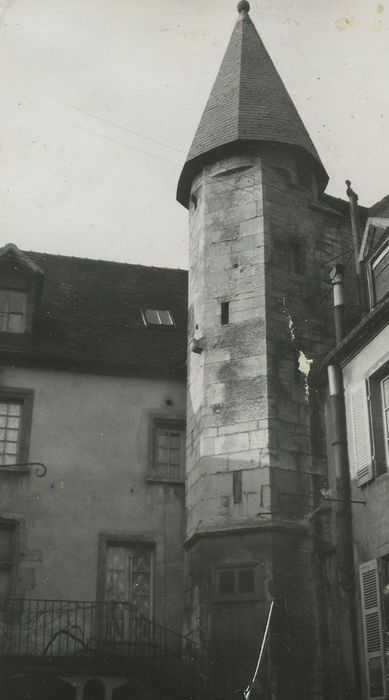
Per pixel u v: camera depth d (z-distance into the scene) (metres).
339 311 16.94
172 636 16.55
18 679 14.52
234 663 14.67
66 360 18.22
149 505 17.53
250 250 17.83
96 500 17.36
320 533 15.67
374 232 16.67
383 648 13.52
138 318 20.44
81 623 16.31
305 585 15.19
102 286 21.30
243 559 15.38
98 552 16.97
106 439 17.91
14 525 16.89
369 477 14.66
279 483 15.83
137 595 16.88
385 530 14.09
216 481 16.22
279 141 18.59
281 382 16.70
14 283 18.83
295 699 14.31
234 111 19.09
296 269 18.02
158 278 22.23
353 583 14.72
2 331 18.42
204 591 15.50
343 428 15.83
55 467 17.45
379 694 13.46
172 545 17.30
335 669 14.62
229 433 16.48
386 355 14.66
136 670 14.38
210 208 18.58
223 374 17.02
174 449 18.27
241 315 17.34
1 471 17.20
